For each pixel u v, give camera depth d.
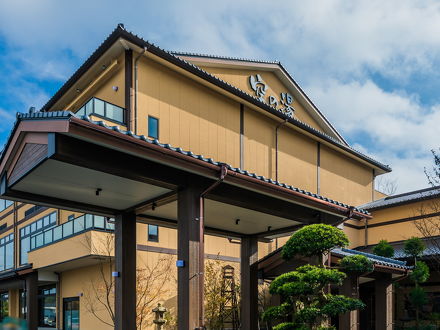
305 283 7.21
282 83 20.02
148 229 14.53
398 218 19.73
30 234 20.89
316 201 9.25
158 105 13.61
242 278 12.08
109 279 14.56
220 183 7.79
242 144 16.70
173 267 14.95
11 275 17.34
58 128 5.68
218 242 16.69
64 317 17.36
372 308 16.47
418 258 14.31
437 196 17.39
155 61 13.66
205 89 15.51
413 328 14.52
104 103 12.01
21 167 7.05
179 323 7.12
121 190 7.87
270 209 8.95
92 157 6.19
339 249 11.21
